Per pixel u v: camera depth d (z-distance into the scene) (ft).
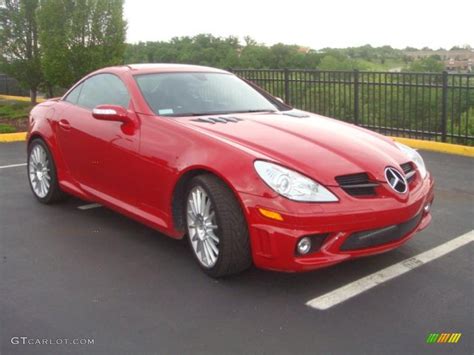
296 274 13.94
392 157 14.26
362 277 13.78
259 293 12.95
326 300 12.59
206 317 11.88
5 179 24.59
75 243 16.40
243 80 19.24
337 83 37.78
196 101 16.66
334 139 14.29
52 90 50.49
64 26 41.09
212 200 12.92
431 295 12.81
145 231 17.38
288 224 12.07
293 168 12.56
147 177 15.12
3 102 56.44
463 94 33.99
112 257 15.30
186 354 10.49
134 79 16.85
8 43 47.19
